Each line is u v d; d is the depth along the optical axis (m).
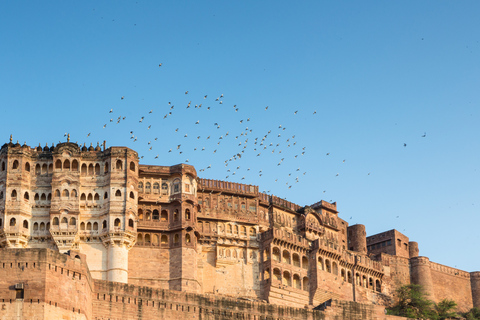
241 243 151.88
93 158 140.88
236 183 156.38
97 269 134.50
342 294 160.12
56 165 139.00
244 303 125.06
